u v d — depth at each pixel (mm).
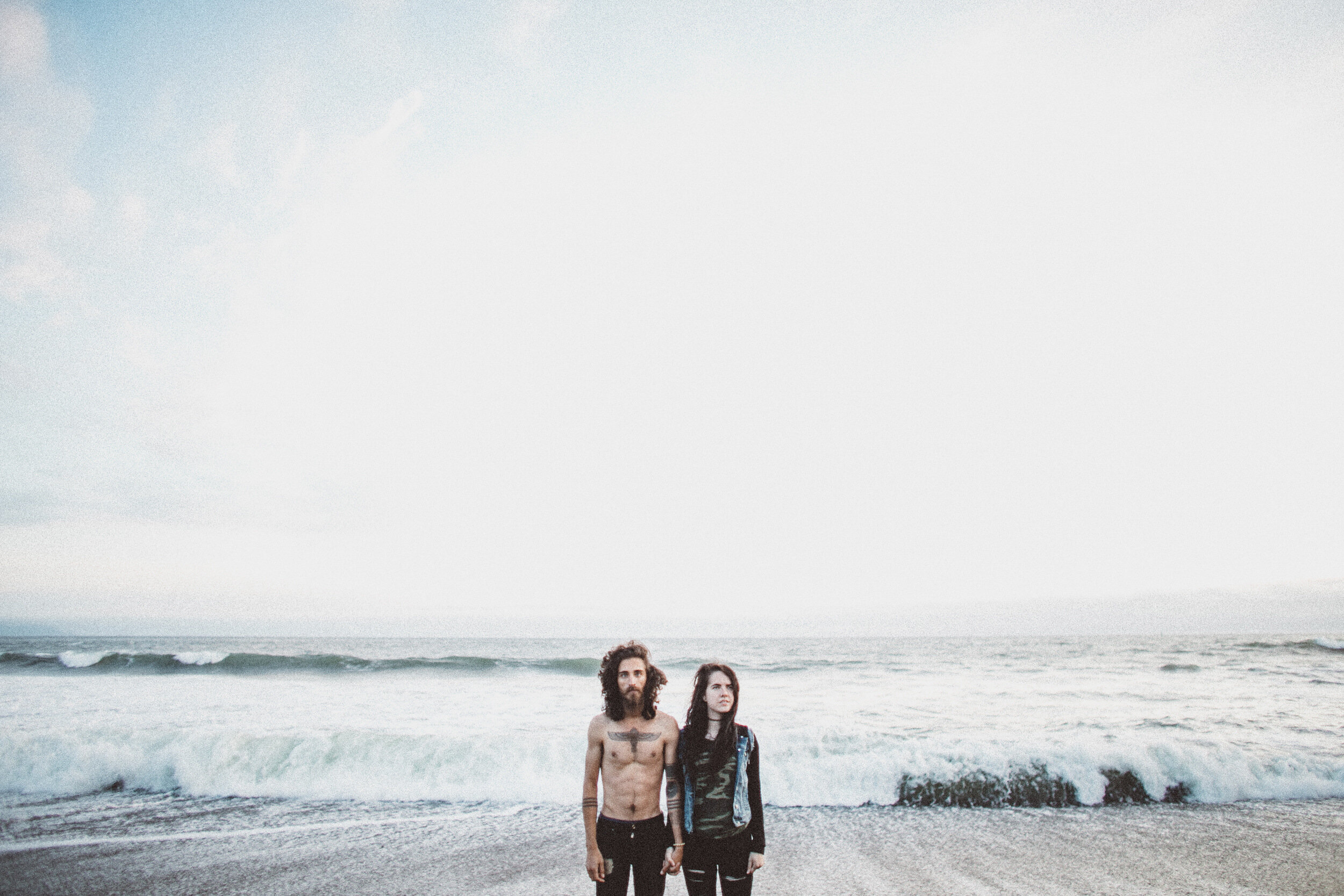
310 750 9484
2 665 24734
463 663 26438
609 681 3779
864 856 6375
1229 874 5805
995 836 7039
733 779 3664
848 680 22562
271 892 5438
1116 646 45531
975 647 47719
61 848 6500
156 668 24844
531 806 8328
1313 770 9062
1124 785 8781
